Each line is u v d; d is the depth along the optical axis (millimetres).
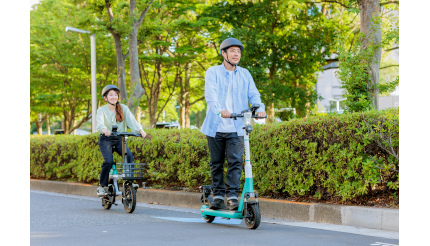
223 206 4809
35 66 23453
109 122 6180
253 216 4426
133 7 14781
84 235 4109
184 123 26953
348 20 20453
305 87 21078
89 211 6035
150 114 24266
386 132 4664
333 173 5059
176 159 6898
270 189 5770
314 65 20078
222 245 3580
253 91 4887
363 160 4875
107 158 6125
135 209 6312
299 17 19766
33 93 25438
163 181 7449
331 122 5059
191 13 23875
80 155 8758
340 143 4977
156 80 25859
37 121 34531
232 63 4789
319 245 3596
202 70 25859
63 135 10406
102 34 22031
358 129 4828
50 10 23812
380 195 5043
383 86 7984
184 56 21609
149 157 7543
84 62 23594
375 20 8117
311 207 5070
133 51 14805
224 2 20484
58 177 9812
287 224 4828
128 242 3727
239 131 4793
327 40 19297
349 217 4711
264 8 19203
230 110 4832
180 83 26344
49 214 5699
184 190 7129
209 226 4680
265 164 5754
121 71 15266
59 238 3947
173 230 4391
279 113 20797
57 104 26281
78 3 24172
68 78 23359
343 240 3826
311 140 5254
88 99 24562
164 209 6316
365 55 7301
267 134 5711
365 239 3881
